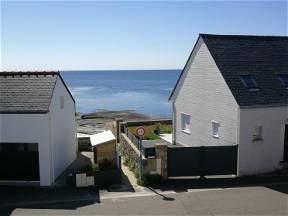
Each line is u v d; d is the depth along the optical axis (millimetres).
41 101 18609
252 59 22328
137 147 21109
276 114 20250
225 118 20828
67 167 22594
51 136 18828
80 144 27250
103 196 16938
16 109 18297
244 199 16297
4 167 18922
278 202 15883
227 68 21312
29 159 18781
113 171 18516
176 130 27406
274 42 24094
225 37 23297
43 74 20297
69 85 163250
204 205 15633
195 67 24156
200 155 19344
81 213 14898
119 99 97812
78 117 55812
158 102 89375
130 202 16109
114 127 29062
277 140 20438
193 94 24625
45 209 15391
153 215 14609
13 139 18500
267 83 21047
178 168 19234
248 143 19703
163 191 17516
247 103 19500
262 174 20047
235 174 19812
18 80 19891
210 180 19094
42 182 18594
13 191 17828
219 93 21375
